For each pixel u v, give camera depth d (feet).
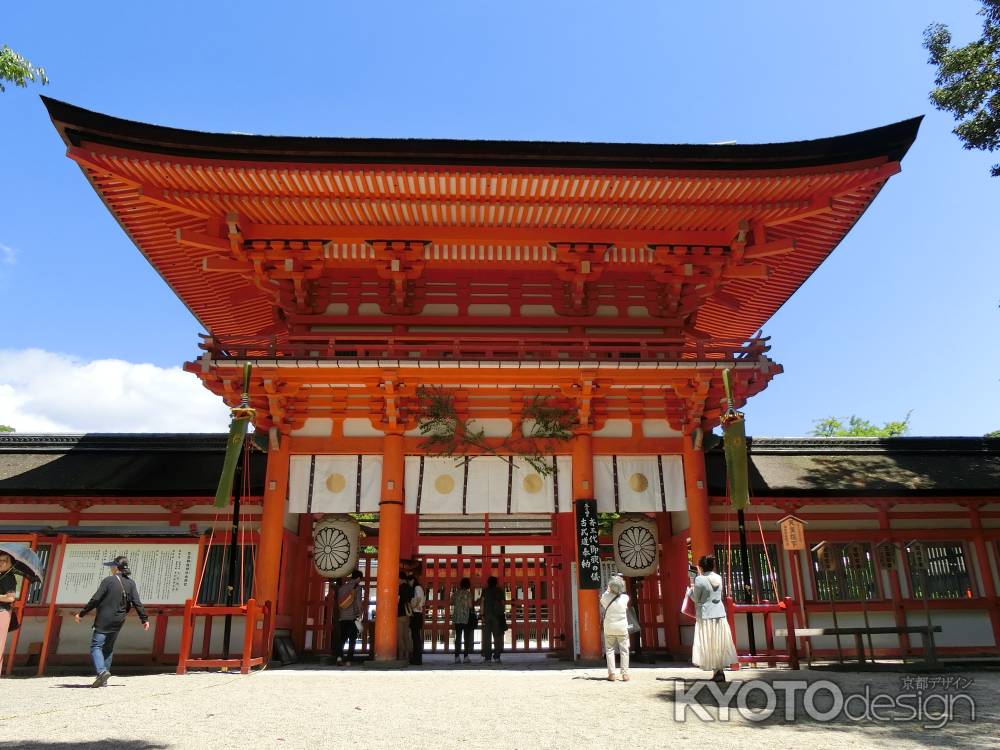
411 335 53.72
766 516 58.44
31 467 61.82
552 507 51.29
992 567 58.39
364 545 59.21
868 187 51.85
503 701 29.53
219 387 50.14
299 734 22.30
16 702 29.07
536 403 52.03
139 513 57.31
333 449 51.24
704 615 35.65
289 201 49.67
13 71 33.09
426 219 52.13
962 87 57.11
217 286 63.36
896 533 58.65
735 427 47.39
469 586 56.80
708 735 22.33
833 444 68.49
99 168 45.52
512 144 46.09
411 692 32.55
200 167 45.98
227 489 43.78
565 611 54.49
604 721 24.79
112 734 22.03
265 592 48.32
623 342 52.31
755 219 52.60
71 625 52.34
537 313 55.62
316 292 54.95
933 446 69.15
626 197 50.08
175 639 52.11
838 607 55.77
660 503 51.88
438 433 51.26
